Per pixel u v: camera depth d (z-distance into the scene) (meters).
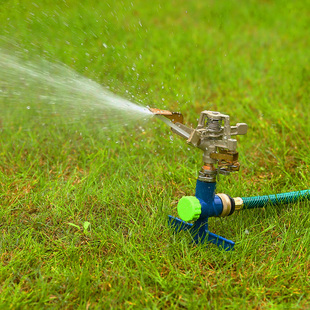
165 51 6.39
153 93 5.07
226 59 6.37
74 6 7.29
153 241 2.78
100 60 5.65
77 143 4.25
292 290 2.37
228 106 4.98
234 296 2.37
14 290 2.33
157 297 2.33
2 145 4.04
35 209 3.13
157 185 3.50
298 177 3.66
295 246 2.76
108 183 3.45
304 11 9.03
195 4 9.22
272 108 4.79
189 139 2.47
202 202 2.60
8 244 2.74
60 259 2.59
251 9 9.12
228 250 2.65
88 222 2.87
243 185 3.40
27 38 5.91
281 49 6.88
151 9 8.62
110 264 2.57
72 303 2.26
